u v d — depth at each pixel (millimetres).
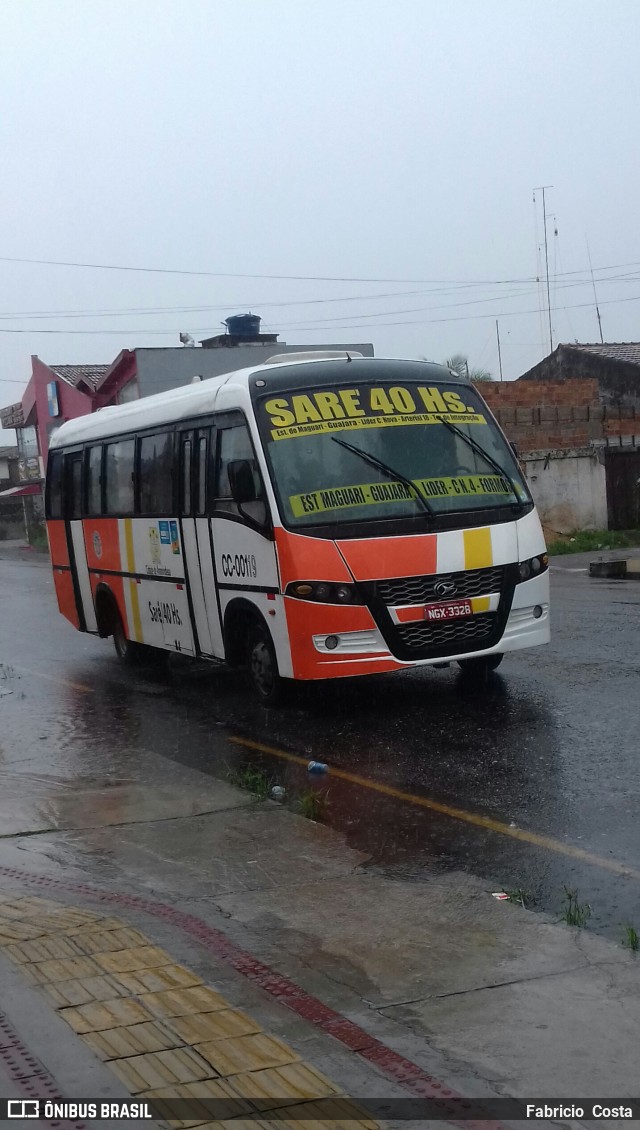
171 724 10359
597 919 5320
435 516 9375
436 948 5059
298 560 9148
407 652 9180
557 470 29312
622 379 41844
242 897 5828
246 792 7832
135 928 5281
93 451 13922
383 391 10008
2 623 19625
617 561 20984
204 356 35750
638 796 7062
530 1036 4184
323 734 9406
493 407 29188
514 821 6805
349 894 5816
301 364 10172
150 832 7000
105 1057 3971
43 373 46938
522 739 8625
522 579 9633
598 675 10672
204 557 10820
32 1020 4258
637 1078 3859
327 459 9523
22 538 58562
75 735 10180
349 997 4566
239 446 9953
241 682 12336
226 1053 4016
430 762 8250
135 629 13039
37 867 6363
